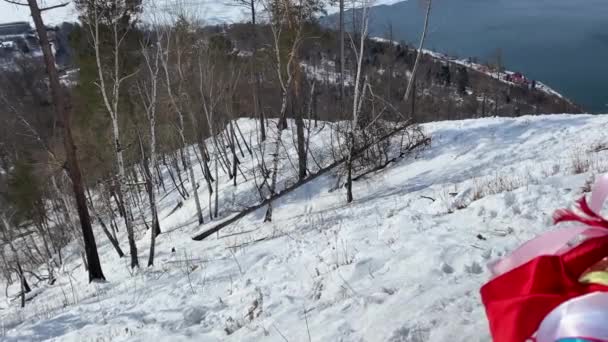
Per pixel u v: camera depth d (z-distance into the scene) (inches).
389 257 303.7
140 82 1167.6
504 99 3014.3
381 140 932.0
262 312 296.8
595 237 56.0
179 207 1401.3
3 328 553.0
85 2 788.0
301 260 401.7
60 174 1161.4
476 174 774.5
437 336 167.0
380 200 745.6
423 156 1011.9
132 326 368.2
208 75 1184.2
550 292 53.4
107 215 1457.9
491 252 258.5
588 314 44.3
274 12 938.1
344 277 295.4
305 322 244.1
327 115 1557.6
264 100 1642.5
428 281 236.2
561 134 937.5
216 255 628.7
